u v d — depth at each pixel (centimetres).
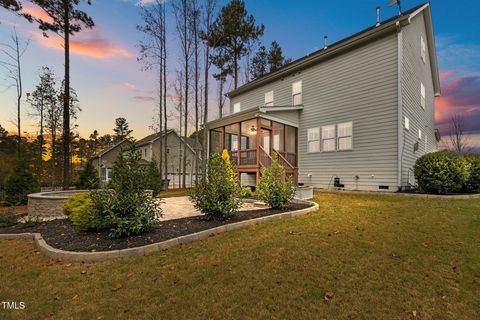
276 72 1505
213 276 329
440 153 920
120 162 504
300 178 1346
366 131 1088
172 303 272
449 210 640
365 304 265
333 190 1172
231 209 593
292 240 456
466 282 303
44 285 320
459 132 2375
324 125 1252
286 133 1287
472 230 480
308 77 1346
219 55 2339
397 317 246
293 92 1425
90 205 507
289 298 277
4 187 1309
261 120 1188
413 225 527
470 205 689
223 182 608
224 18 2231
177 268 355
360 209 703
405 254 382
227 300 275
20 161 1334
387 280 310
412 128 1132
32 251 458
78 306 272
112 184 492
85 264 381
